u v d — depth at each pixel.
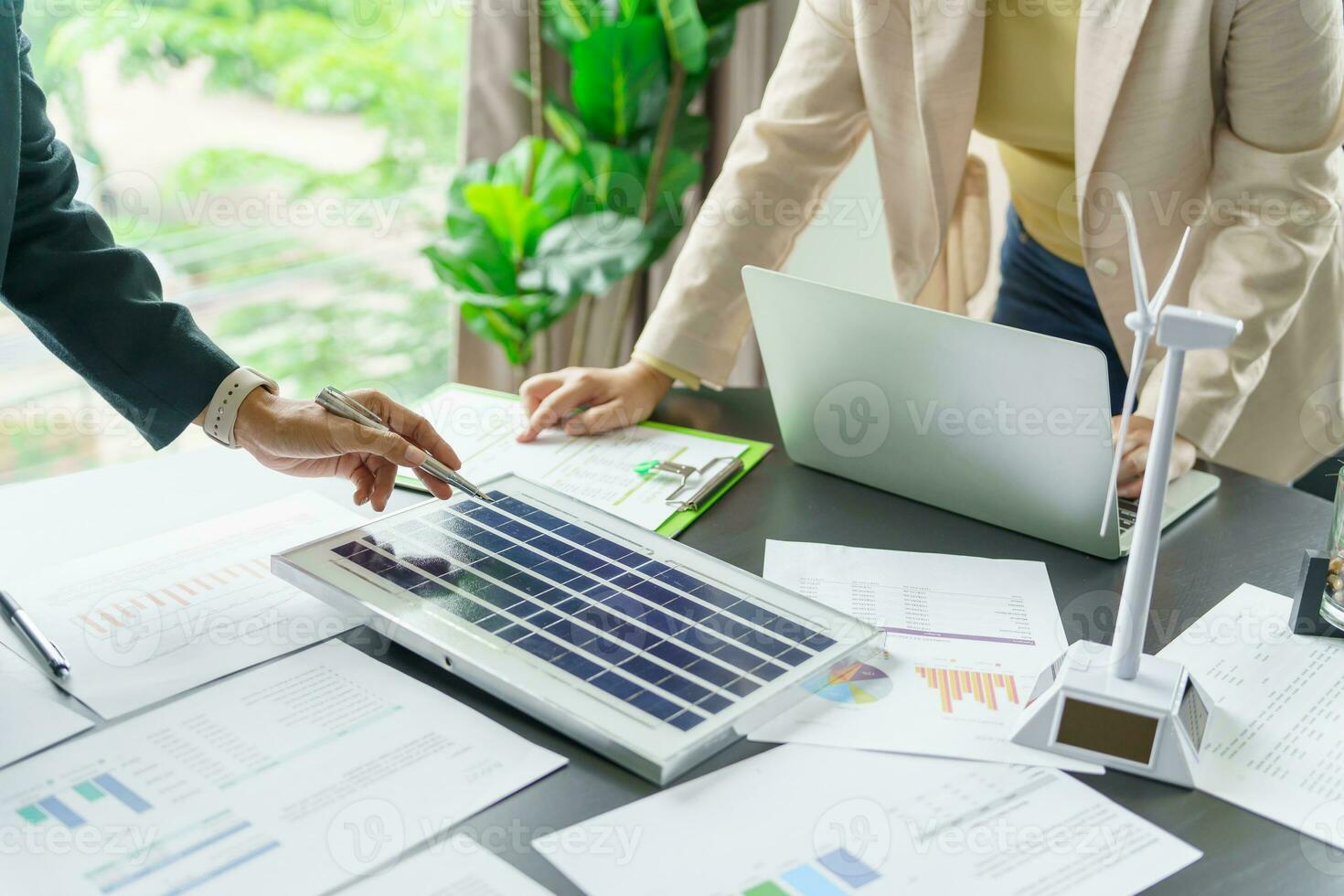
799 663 0.73
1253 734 0.71
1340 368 1.23
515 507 0.93
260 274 2.86
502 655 0.72
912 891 0.57
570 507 0.93
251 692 0.72
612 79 2.18
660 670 0.72
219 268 2.81
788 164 1.23
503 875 0.57
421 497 1.01
